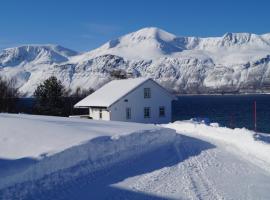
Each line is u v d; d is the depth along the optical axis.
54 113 54.56
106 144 16.11
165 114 48.06
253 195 11.34
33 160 11.95
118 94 45.44
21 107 64.75
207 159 17.52
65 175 12.48
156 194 11.30
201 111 95.81
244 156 18.36
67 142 14.84
